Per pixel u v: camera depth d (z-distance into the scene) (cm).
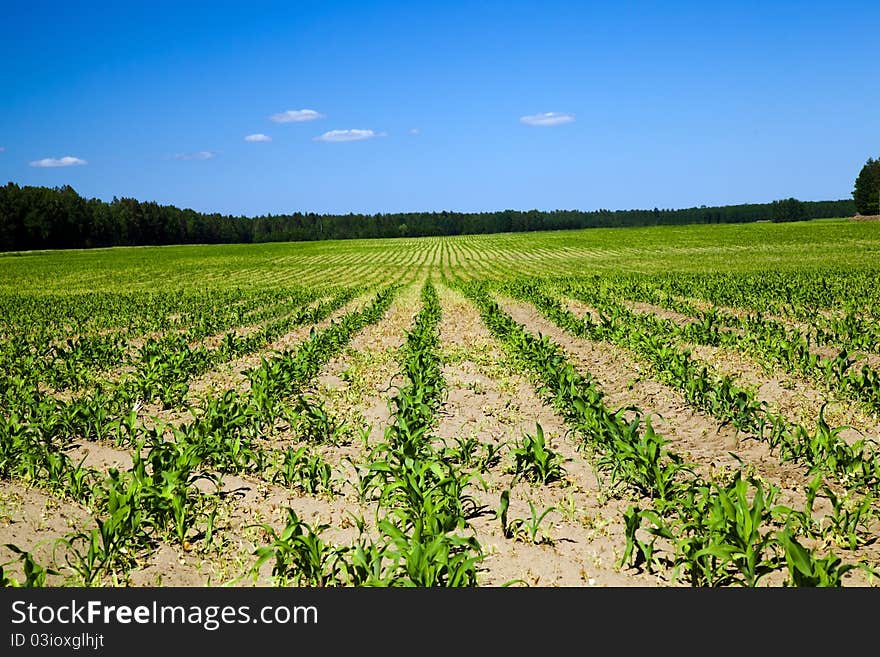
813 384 1265
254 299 3781
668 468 722
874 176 14550
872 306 2323
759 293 2933
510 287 3866
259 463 858
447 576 573
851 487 766
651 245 9200
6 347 1952
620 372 1473
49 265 8181
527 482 829
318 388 1366
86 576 597
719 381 1203
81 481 776
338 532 700
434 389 1177
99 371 1596
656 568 613
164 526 695
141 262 8681
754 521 555
